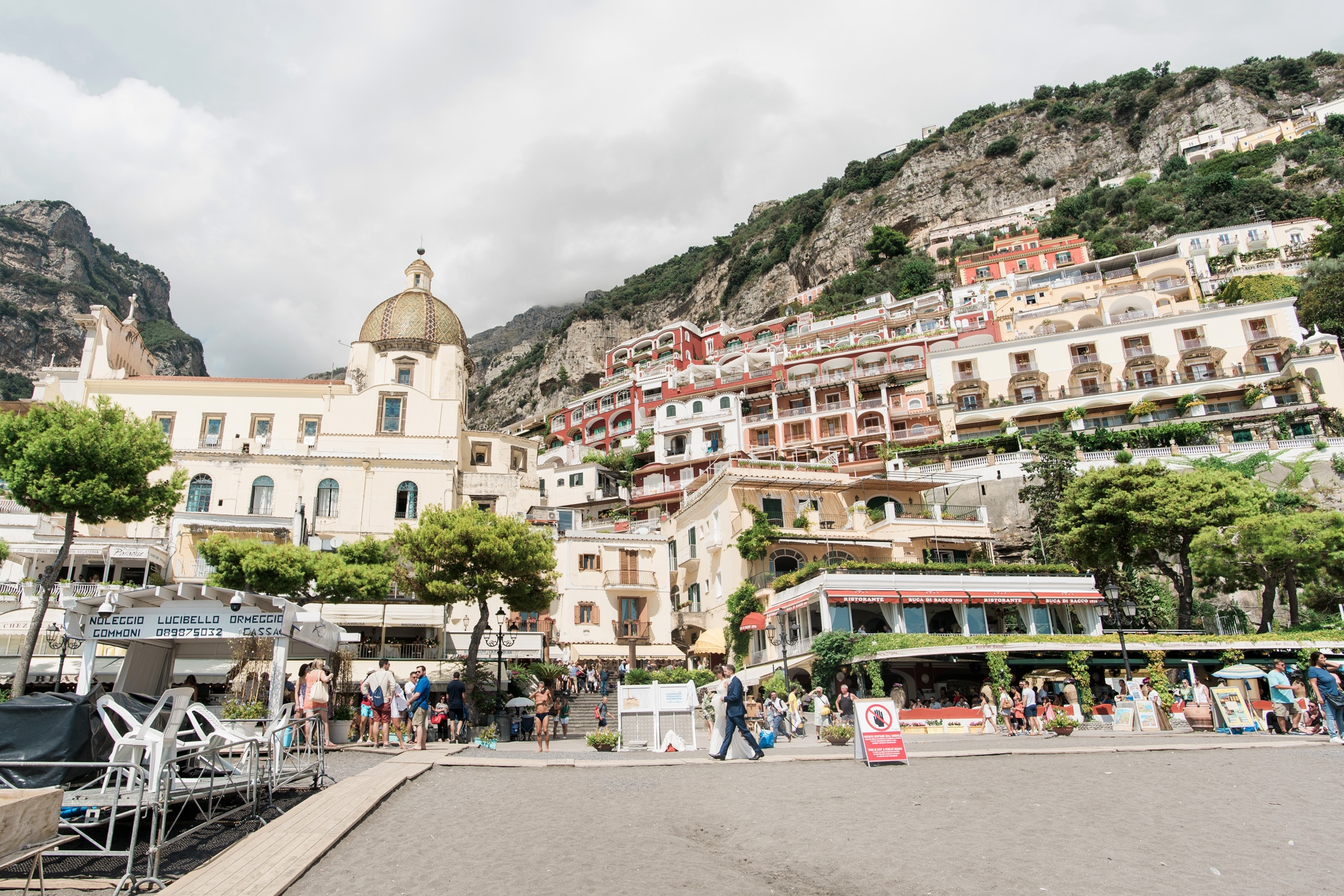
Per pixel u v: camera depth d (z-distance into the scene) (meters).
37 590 32.69
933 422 71.75
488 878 8.21
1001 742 21.38
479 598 32.19
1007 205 140.00
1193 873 7.95
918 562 41.44
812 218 154.62
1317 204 95.88
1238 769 14.82
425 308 56.78
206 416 51.16
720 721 17.58
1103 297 79.69
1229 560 35.47
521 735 28.36
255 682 21.05
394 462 47.47
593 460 79.50
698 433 75.81
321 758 13.28
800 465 47.34
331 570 34.38
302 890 8.08
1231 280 79.12
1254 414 56.34
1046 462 46.41
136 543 38.97
